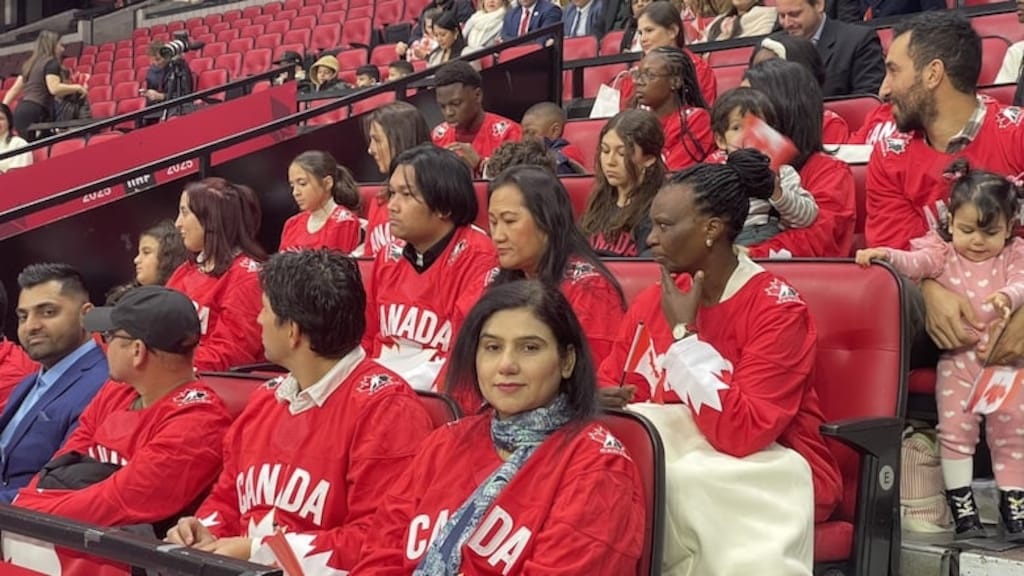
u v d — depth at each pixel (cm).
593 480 208
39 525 213
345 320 251
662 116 486
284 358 254
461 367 224
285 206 607
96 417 313
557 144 550
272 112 737
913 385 321
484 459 223
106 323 288
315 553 238
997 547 290
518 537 209
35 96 1102
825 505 264
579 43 807
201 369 397
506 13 895
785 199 339
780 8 589
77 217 538
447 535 213
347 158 630
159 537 279
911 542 299
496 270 324
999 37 564
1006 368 296
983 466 339
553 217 300
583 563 203
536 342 216
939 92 340
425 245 352
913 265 305
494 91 690
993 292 304
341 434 248
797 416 263
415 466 231
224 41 1506
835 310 282
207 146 568
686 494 236
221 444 281
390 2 1375
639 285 315
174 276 428
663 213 255
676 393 253
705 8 727
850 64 577
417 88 668
